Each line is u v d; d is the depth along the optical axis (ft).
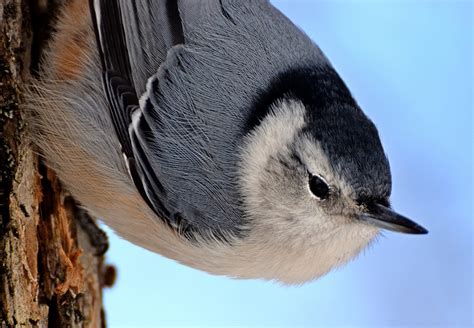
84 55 6.59
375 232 6.64
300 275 6.66
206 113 6.57
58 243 6.63
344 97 6.60
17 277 6.55
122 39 6.58
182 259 6.63
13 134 6.58
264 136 6.58
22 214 6.57
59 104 6.59
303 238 6.62
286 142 6.59
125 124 6.58
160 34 6.57
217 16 6.57
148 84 6.57
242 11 6.58
